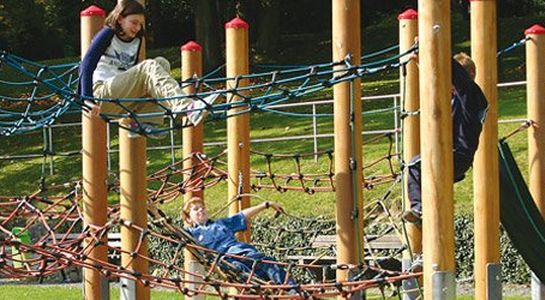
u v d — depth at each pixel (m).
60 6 70.50
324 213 38.09
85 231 18.25
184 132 24.12
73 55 77.00
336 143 17.45
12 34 64.44
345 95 17.30
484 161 17.86
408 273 16.66
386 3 75.88
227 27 21.02
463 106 16.97
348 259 17.31
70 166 50.22
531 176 21.86
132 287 18.39
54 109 18.42
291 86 55.34
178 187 24.62
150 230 17.94
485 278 17.81
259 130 50.44
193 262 22.34
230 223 19.38
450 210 14.46
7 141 55.97
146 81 15.48
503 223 19.22
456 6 72.00
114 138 51.78
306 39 70.12
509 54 61.06
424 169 14.54
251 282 17.23
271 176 25.55
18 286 35.59
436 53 14.45
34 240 37.78
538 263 19.62
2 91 65.06
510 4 74.19
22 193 47.66
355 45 17.14
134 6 15.77
